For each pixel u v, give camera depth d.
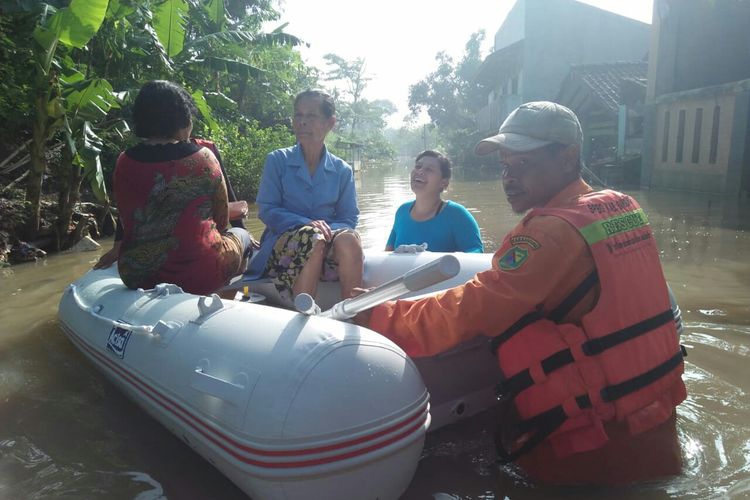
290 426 1.68
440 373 2.35
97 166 6.89
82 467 2.30
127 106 9.08
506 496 2.02
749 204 9.93
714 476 2.06
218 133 12.91
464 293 1.98
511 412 2.25
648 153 14.03
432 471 2.19
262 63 20.02
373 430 1.73
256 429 1.72
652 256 2.06
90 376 3.22
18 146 8.35
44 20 6.79
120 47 8.95
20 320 4.27
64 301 3.46
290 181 3.28
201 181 2.77
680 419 2.49
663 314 2.03
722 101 11.61
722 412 2.55
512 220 8.48
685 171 12.76
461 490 2.06
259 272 3.20
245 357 1.88
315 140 3.28
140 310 2.57
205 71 12.77
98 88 7.16
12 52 7.31
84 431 2.60
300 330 1.87
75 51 8.50
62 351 3.61
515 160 2.03
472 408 2.54
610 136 18.64
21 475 2.25
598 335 1.89
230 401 1.81
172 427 2.18
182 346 2.15
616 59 24.98
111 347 2.62
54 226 7.53
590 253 1.89
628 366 1.91
